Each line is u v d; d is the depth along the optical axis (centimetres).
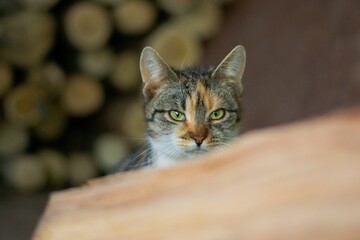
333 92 136
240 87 97
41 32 144
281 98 142
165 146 96
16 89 146
